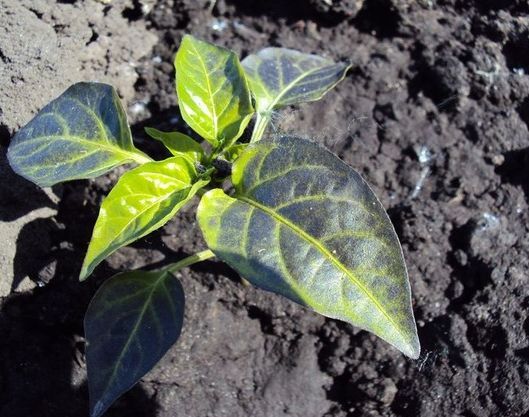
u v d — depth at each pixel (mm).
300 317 203
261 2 251
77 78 216
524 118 230
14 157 171
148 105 225
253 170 161
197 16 244
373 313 141
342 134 221
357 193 147
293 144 158
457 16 250
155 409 199
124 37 231
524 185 219
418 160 219
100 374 161
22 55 202
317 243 148
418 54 240
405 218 210
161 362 197
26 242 196
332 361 205
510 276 204
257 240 150
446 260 208
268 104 205
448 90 229
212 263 202
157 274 177
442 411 199
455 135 224
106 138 178
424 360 201
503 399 197
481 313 202
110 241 147
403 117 226
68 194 207
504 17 247
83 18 221
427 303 204
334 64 221
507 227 211
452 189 215
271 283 144
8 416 194
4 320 197
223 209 157
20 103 200
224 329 202
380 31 248
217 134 183
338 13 244
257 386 204
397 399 203
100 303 168
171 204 157
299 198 153
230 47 239
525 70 240
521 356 198
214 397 201
